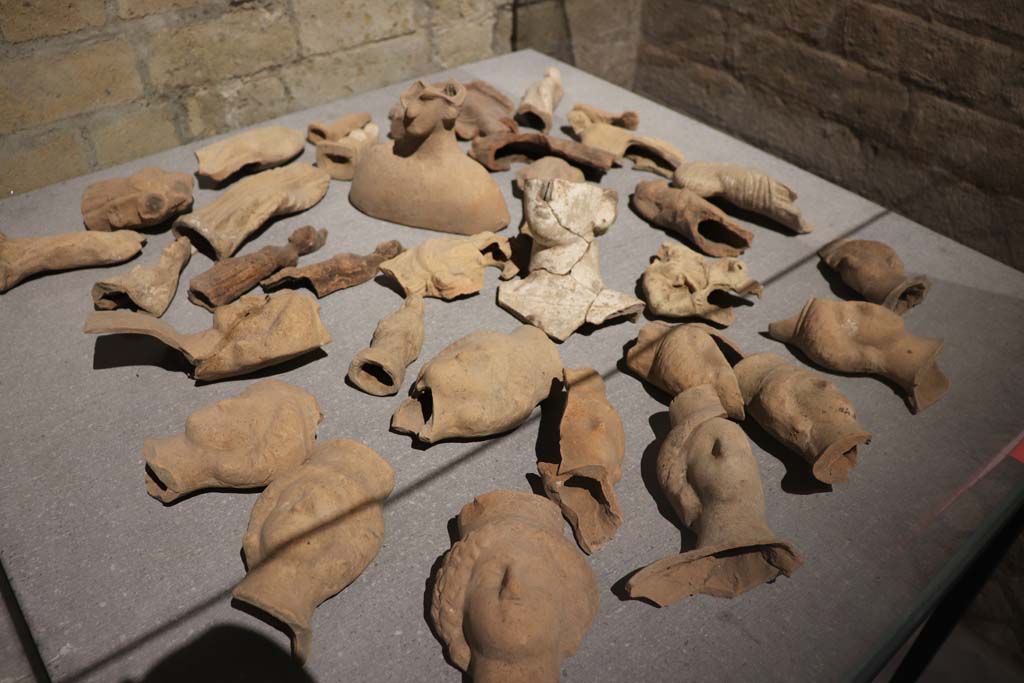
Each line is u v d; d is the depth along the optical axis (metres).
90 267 2.46
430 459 1.90
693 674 1.48
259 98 3.34
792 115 3.42
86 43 2.80
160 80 3.04
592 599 1.54
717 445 1.77
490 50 3.96
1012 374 2.19
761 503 1.69
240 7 3.06
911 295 2.38
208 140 3.20
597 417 1.82
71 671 1.47
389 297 2.39
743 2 3.31
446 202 2.57
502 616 1.37
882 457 1.94
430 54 3.74
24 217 2.68
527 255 2.50
